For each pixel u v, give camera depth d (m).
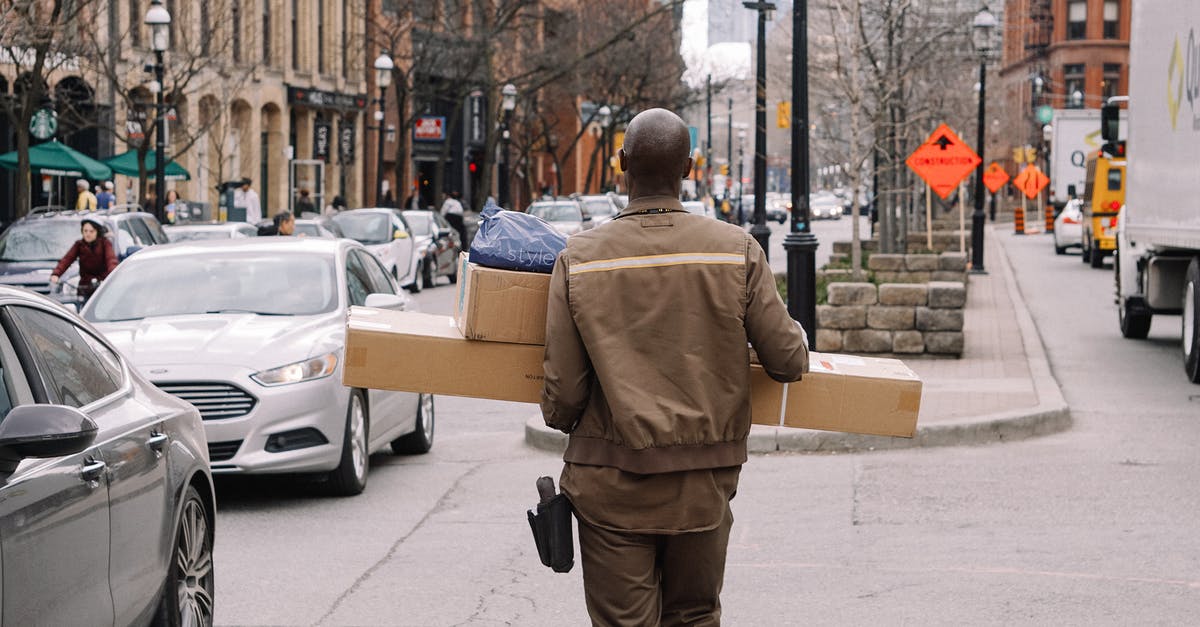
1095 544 8.45
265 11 50.38
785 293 23.95
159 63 30.25
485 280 4.63
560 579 7.84
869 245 35.16
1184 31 16.28
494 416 14.96
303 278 11.30
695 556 4.47
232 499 10.34
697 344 4.31
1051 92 96.12
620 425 4.27
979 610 7.07
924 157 24.70
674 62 70.88
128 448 5.28
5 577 4.16
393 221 32.19
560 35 65.81
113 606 5.01
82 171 32.28
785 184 145.88
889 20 26.89
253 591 7.61
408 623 6.98
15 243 21.27
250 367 9.85
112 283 11.33
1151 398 15.01
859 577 7.75
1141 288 20.55
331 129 55.66
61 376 5.18
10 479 4.32
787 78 33.12
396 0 54.69
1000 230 73.88
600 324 4.30
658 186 4.45
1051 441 12.34
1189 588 7.44
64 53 30.92
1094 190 38.53
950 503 9.72
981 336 20.48
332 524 9.41
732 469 4.44
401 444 12.33
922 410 12.98
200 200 45.97
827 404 4.68
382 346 4.69
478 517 9.60
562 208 42.75
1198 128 15.59
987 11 32.72
